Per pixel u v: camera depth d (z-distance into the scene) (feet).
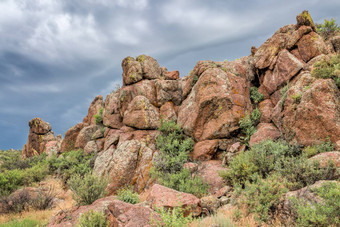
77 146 80.74
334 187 18.53
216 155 47.70
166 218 19.79
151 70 70.33
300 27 49.19
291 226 18.63
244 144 43.57
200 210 25.98
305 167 23.63
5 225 31.83
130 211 22.21
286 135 37.09
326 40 53.06
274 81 49.49
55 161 72.49
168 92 64.44
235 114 47.44
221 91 48.83
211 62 59.26
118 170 49.24
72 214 29.48
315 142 31.45
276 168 26.96
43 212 37.35
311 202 19.12
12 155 149.28
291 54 48.03
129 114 60.54
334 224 15.66
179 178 38.73
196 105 51.65
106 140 64.28
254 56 57.93
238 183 30.27
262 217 20.89
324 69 37.11
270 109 46.98
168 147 50.01
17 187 53.01
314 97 32.94
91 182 34.94
